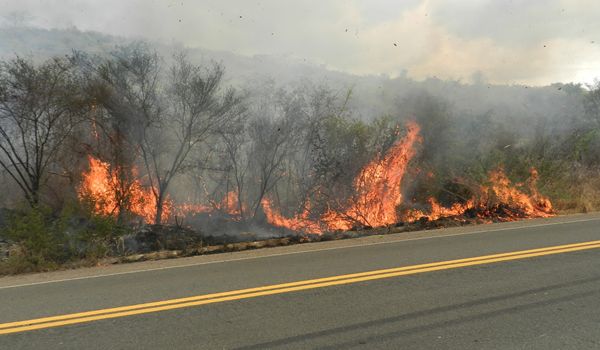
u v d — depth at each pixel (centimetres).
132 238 1139
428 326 510
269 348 462
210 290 670
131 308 598
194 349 464
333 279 705
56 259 983
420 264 786
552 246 903
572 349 449
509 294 613
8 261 925
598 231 1062
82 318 566
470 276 703
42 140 1378
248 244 1106
